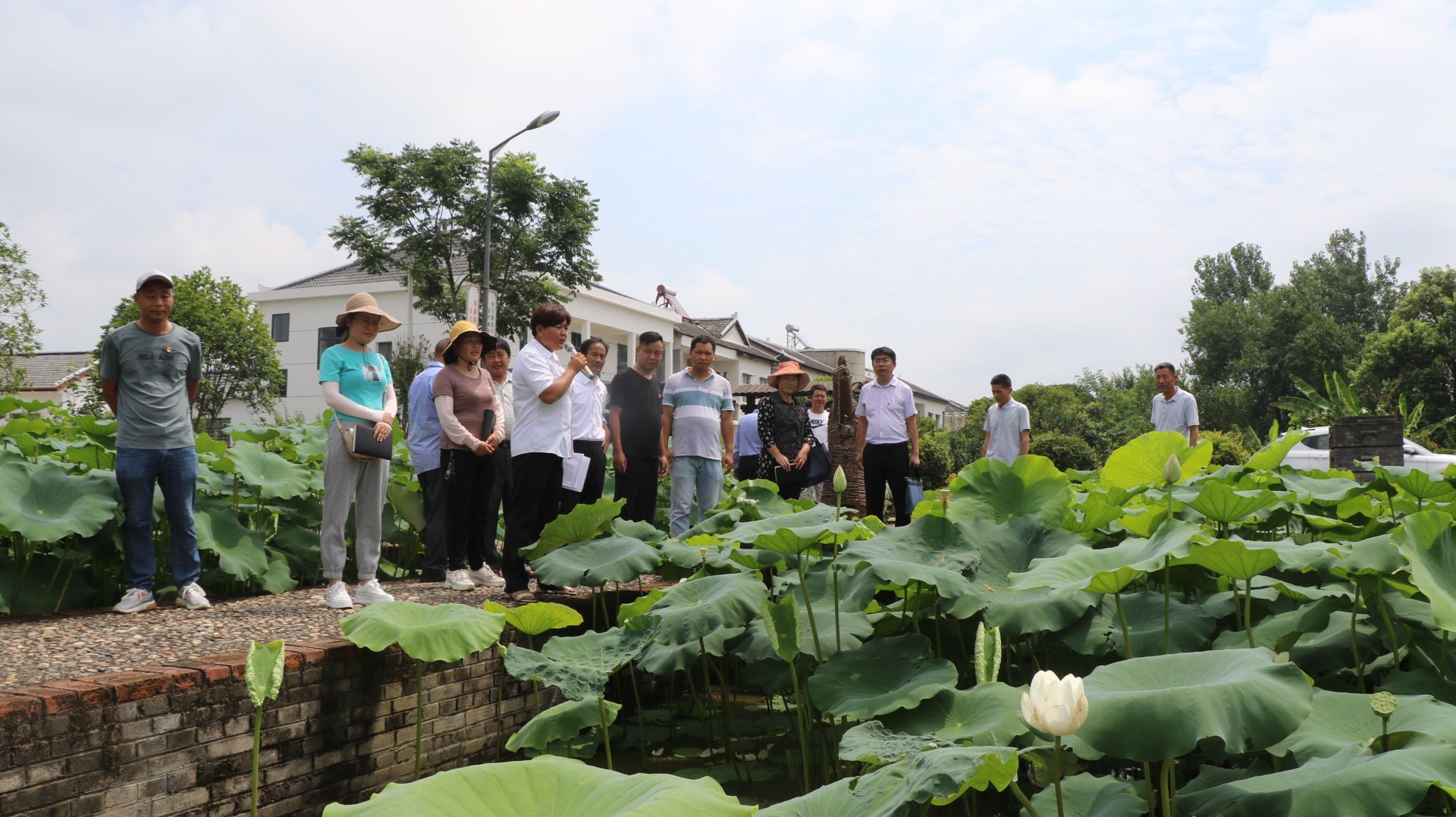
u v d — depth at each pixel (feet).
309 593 20.08
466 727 13.80
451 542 19.26
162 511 19.04
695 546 15.87
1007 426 31.96
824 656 11.44
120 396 16.49
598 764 13.44
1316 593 11.00
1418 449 59.67
